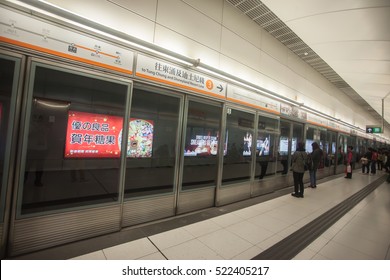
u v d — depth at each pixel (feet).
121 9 8.46
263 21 14.53
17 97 6.38
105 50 8.03
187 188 11.40
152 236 8.53
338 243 9.03
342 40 14.39
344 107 32.71
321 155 20.16
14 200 6.44
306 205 14.15
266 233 9.46
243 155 14.53
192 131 11.58
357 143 42.68
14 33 6.28
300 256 7.77
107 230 8.41
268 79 16.24
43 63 6.78
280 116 17.70
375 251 8.45
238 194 14.16
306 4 11.15
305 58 20.22
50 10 6.45
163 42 9.82
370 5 10.59
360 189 20.92
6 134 6.29
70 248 7.27
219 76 12.21
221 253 7.61
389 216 13.05
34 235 6.84
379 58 16.55
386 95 27.58
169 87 10.06
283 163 19.29
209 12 11.80
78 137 7.85
